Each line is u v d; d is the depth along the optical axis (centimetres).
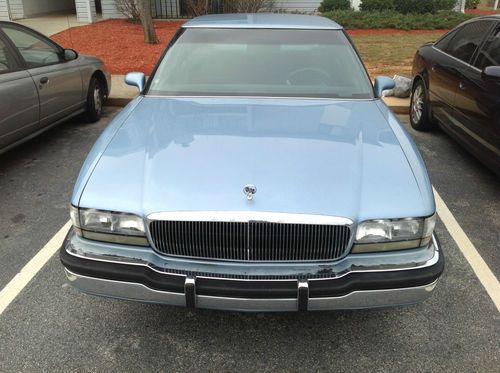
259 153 258
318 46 383
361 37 1276
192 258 230
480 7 2395
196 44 386
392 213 227
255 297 223
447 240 371
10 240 365
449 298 301
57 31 1318
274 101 338
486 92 444
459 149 571
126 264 231
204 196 227
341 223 221
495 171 434
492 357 255
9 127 455
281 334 271
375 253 230
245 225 221
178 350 259
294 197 227
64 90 557
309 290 221
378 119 314
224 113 314
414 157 267
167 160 252
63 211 412
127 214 228
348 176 242
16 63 479
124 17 1568
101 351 257
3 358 251
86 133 614
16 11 1558
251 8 1370
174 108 326
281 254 226
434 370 246
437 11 1495
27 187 457
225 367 248
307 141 273
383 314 286
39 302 294
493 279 321
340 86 358
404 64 971
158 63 381
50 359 251
